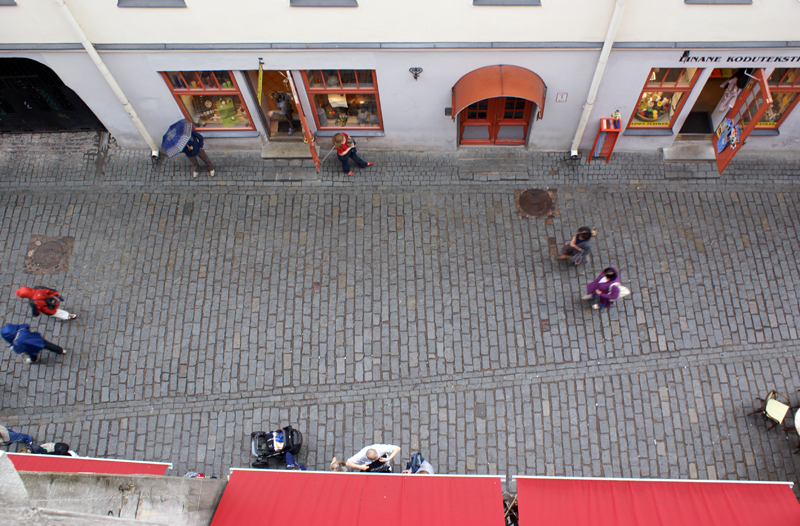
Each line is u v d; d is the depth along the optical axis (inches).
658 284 425.4
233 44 389.1
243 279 439.2
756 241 438.3
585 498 264.4
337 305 426.3
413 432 385.7
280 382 403.5
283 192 477.1
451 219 458.0
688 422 381.4
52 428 393.4
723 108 451.5
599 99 428.1
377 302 426.3
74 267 449.4
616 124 437.4
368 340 413.7
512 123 468.8
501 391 394.9
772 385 390.9
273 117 489.1
